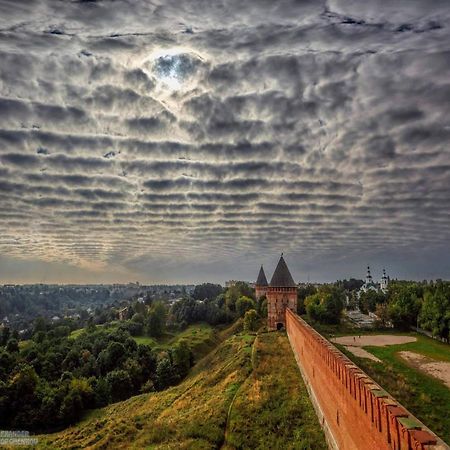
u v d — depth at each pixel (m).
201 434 42.44
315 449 33.19
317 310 84.06
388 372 40.38
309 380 44.47
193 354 118.00
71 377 97.31
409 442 16.81
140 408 69.69
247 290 172.12
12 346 117.69
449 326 58.62
